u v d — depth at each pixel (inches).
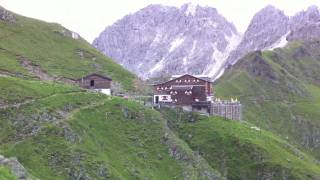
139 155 5959.6
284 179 6875.0
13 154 4918.8
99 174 5118.1
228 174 6899.6
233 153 7140.8
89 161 5206.7
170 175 5915.4
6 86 6200.8
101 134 5969.5
